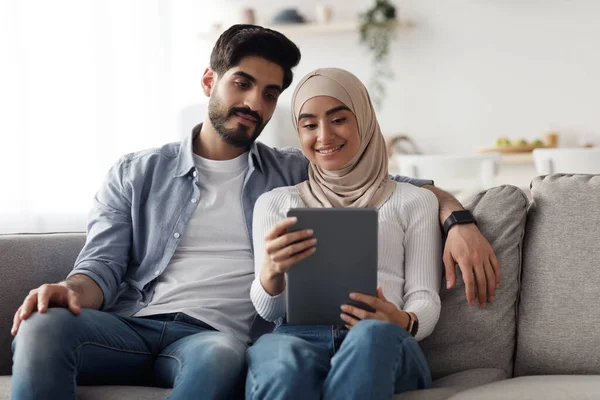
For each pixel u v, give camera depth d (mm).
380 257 1902
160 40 5531
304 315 1673
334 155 1975
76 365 1632
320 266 1665
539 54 5398
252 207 2068
